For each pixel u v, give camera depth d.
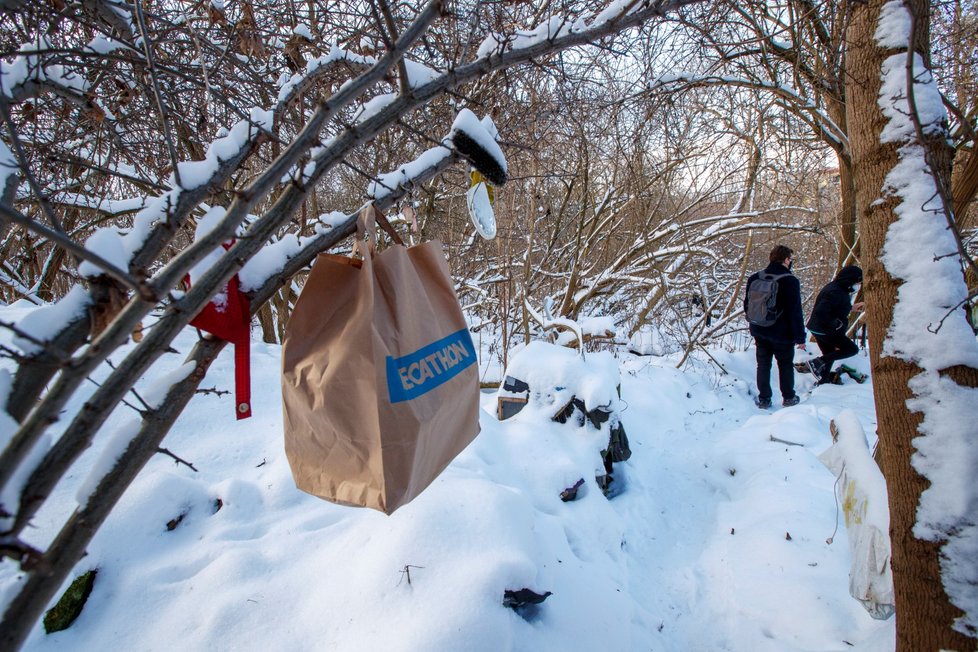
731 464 3.64
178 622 1.60
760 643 2.15
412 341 1.02
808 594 2.29
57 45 1.91
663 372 5.47
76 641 1.55
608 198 5.79
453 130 1.18
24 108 2.04
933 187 1.34
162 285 0.77
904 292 1.37
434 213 4.40
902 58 1.36
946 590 1.27
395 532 1.85
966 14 3.39
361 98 2.49
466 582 1.67
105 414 0.79
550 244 5.95
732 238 8.11
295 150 0.95
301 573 1.78
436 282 1.18
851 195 5.68
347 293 1.00
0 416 0.74
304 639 1.56
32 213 3.25
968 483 1.25
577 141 4.59
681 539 2.99
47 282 4.80
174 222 0.99
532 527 2.09
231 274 0.90
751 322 4.93
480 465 2.55
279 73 2.75
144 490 1.98
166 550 1.89
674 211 7.08
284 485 2.20
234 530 1.99
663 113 4.55
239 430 2.62
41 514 1.91
